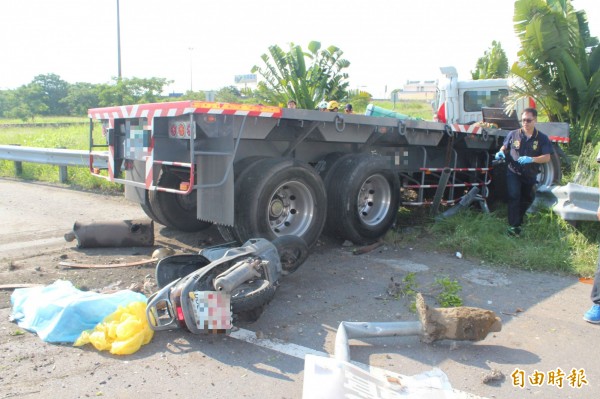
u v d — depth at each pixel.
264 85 19.47
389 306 4.89
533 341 4.20
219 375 3.63
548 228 6.98
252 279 4.44
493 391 3.46
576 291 5.33
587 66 12.25
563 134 9.15
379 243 6.97
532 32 11.55
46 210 8.94
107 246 6.65
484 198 8.74
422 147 7.87
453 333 4.02
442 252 6.67
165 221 7.26
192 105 5.21
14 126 30.28
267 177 5.72
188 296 4.07
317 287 5.36
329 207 6.66
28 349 3.96
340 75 19.92
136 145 6.14
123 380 3.54
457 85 11.50
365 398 3.20
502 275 5.80
